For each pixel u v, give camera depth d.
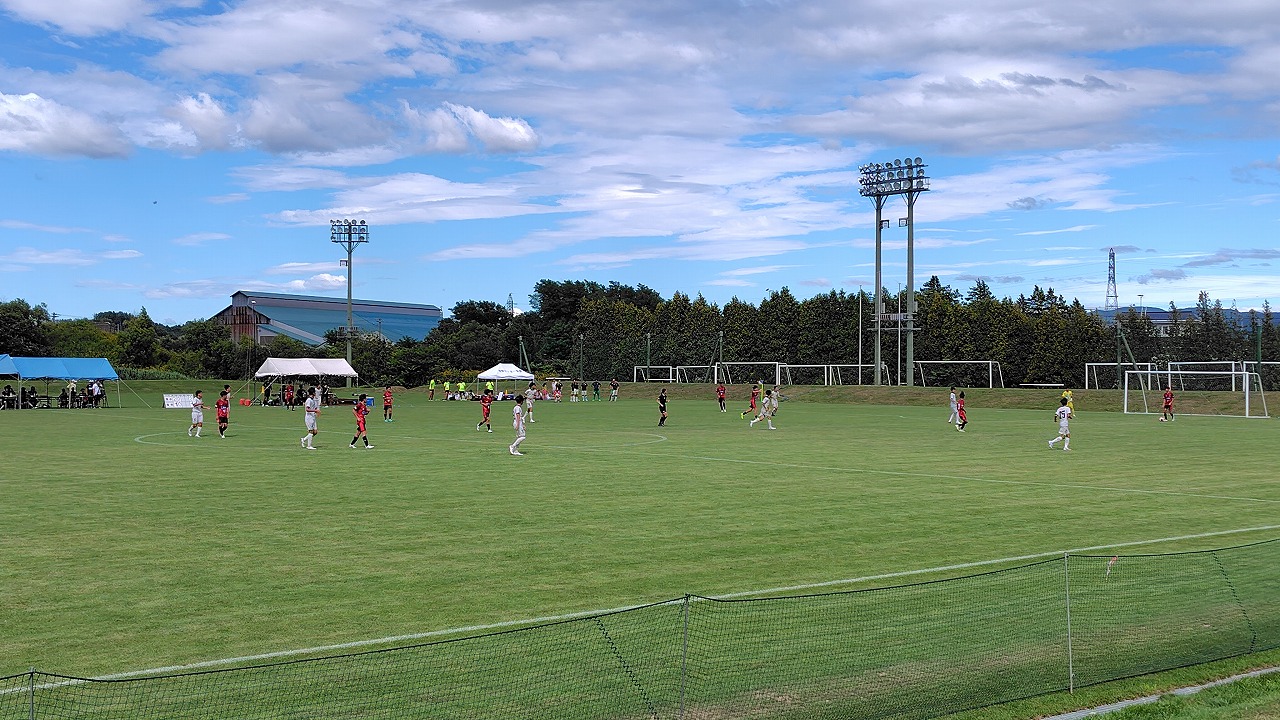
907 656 10.16
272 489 23.94
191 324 143.62
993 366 101.56
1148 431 46.47
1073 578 13.30
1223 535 17.81
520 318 163.62
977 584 13.17
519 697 8.88
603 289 178.62
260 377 80.88
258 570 14.71
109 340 129.62
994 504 21.55
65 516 19.72
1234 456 33.19
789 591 13.37
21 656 10.50
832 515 19.97
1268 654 10.50
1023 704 9.09
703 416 60.97
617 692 9.00
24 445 37.75
